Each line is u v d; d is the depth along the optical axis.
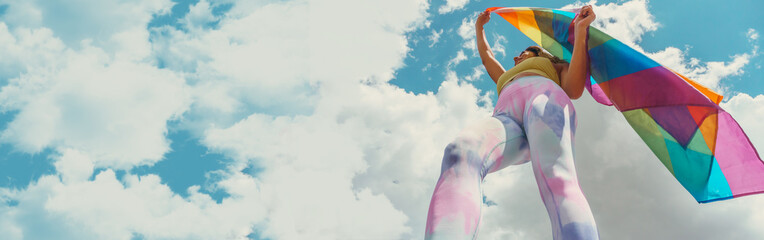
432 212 1.79
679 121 2.49
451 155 1.98
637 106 2.59
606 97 2.98
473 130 2.12
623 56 2.61
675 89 2.46
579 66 2.63
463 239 1.68
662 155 2.62
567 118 2.18
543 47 3.33
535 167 2.05
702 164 2.46
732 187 2.35
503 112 2.44
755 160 2.30
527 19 3.39
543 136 2.07
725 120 2.34
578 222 1.76
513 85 2.54
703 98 2.36
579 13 2.79
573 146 2.15
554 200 1.89
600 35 2.70
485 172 2.05
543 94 2.29
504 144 2.15
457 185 1.86
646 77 2.54
